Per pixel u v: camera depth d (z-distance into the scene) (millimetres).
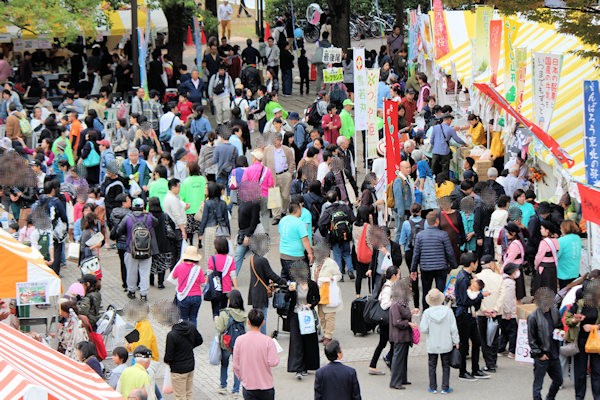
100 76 90125
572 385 39688
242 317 38000
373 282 45000
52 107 79188
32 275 35531
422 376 40531
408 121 72125
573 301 38438
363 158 72125
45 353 26672
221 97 75938
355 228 47594
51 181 50250
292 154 58938
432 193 53000
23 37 91500
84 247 47594
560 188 50688
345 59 89000
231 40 120250
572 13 54375
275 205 54844
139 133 62812
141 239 47281
